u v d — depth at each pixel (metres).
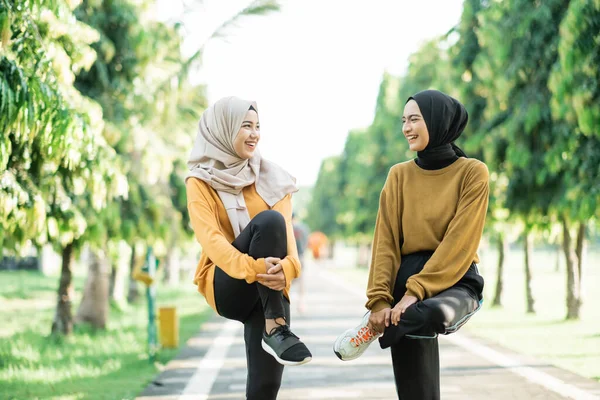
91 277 13.91
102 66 10.69
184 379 8.30
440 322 3.86
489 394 7.16
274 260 3.89
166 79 11.00
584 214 11.71
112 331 13.58
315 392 7.50
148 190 11.90
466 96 16.50
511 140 13.93
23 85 5.78
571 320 14.57
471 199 4.14
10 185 6.99
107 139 10.62
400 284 4.24
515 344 10.94
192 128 12.52
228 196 4.21
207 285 4.17
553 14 13.20
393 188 4.38
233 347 11.16
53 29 6.73
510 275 42.75
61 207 8.83
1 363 9.47
